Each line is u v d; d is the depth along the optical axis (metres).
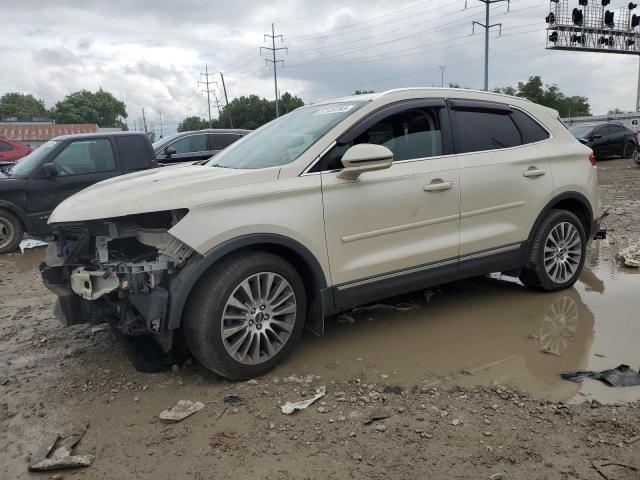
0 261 8.14
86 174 8.94
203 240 3.42
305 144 4.03
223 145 12.27
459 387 3.50
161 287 3.45
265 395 3.45
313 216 3.82
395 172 4.19
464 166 4.54
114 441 3.02
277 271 3.71
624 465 2.62
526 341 4.23
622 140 22.81
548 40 39.62
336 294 4.00
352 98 4.59
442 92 4.64
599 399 3.29
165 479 2.68
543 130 5.21
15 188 8.47
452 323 4.64
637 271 6.13
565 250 5.29
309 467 2.71
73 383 3.76
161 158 11.51
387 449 2.83
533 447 2.79
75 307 3.93
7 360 4.21
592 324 4.55
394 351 4.11
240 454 2.84
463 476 2.59
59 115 105.56
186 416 3.22
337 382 3.62
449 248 4.47
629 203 10.91
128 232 3.66
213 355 3.50
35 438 3.09
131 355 3.88
